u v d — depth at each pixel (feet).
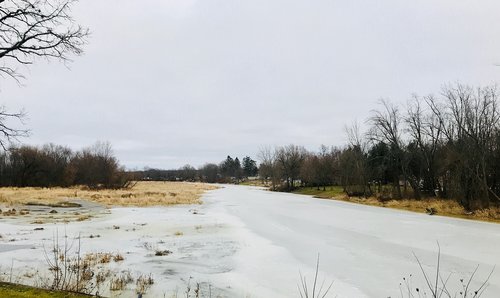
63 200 127.95
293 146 326.65
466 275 39.78
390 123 160.97
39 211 101.04
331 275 39.01
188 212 105.91
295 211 113.80
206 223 80.12
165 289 32.50
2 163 229.04
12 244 51.60
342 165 206.59
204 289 33.12
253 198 184.96
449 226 79.20
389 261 45.73
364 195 176.04
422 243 58.08
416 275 39.50
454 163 122.31
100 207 118.21
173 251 49.47
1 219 81.97
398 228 75.36
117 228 70.44
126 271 38.14
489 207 101.91
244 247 53.11
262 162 423.23
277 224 80.53
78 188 216.74
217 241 57.62
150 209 114.73
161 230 68.85
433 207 114.52
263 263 43.70
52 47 25.98
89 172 233.76
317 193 230.68
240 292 32.73
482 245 56.85
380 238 62.75
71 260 42.24
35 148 239.91
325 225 79.66
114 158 235.40
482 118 120.16
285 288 34.22
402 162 156.87
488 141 116.37
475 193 110.22
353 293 33.17
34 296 19.03
